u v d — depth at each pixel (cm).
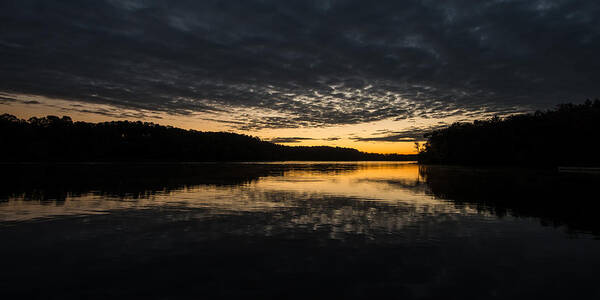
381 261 616
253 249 691
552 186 2122
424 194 1697
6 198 1423
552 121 5162
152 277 533
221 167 5647
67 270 563
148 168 4750
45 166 4834
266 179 2748
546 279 529
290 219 1013
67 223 937
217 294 468
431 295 467
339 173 3997
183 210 1162
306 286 497
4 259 620
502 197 1565
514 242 754
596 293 476
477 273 556
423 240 768
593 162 4878
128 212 1117
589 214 1111
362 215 1088
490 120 7169
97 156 8744
